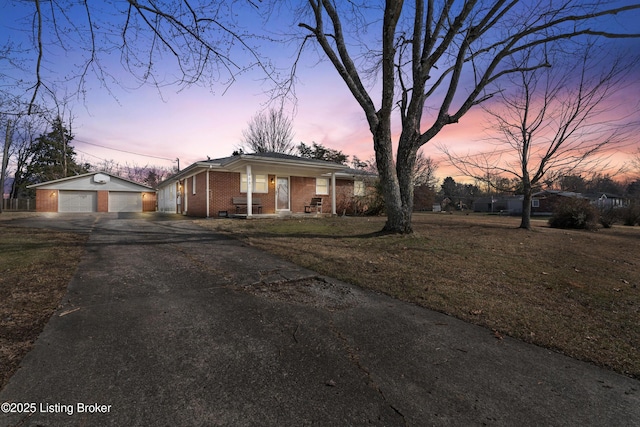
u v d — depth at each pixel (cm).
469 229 1148
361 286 450
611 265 674
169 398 197
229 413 185
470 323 335
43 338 270
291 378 222
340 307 367
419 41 783
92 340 269
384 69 738
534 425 184
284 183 1767
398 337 295
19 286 396
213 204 1536
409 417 186
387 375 231
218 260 575
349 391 210
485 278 506
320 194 1919
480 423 183
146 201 2884
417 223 1365
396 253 657
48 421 174
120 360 239
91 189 2656
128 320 312
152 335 282
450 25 763
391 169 827
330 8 732
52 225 1073
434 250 695
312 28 743
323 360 248
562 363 260
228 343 271
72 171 3512
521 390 219
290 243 750
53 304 346
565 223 1459
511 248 789
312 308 361
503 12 726
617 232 1371
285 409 190
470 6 659
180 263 545
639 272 624
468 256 657
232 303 367
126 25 448
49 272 464
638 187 3459
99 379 214
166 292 397
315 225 1144
